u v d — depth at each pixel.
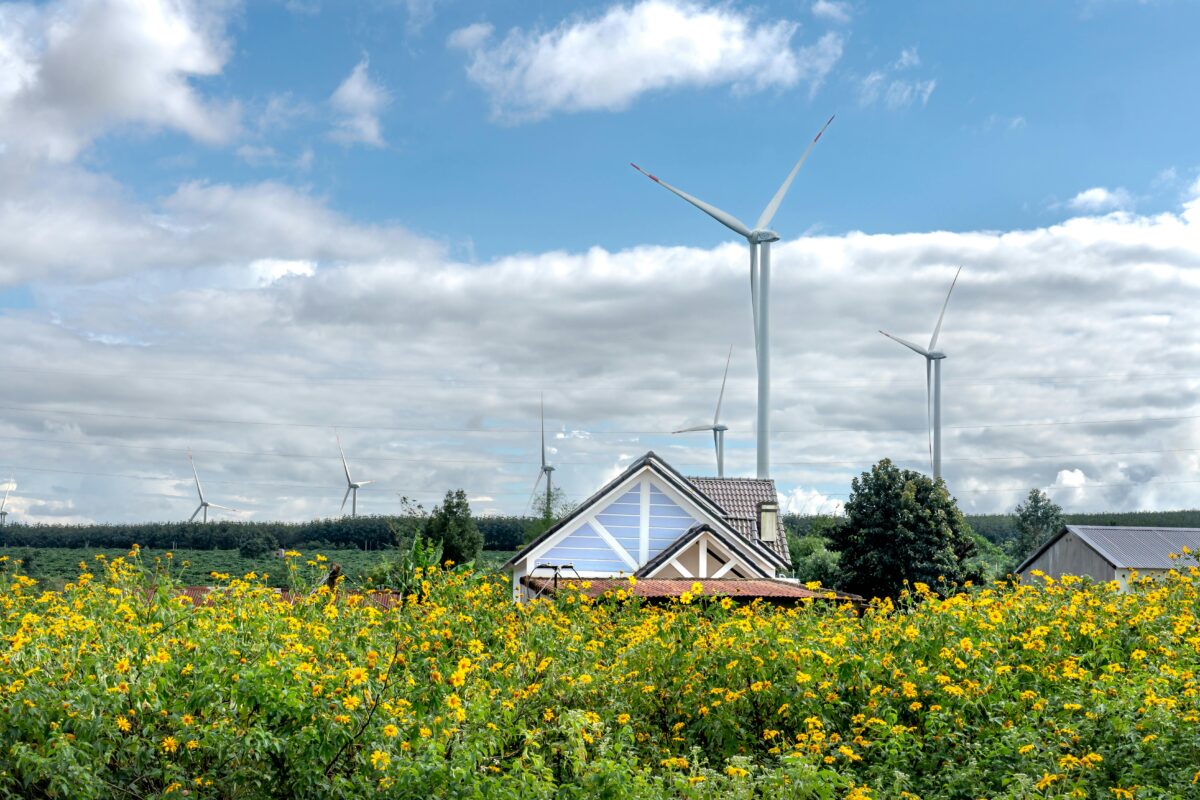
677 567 27.81
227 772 7.30
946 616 11.48
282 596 11.34
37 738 6.80
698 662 10.93
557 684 10.31
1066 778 8.62
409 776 7.13
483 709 8.10
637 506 29.39
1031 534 68.12
